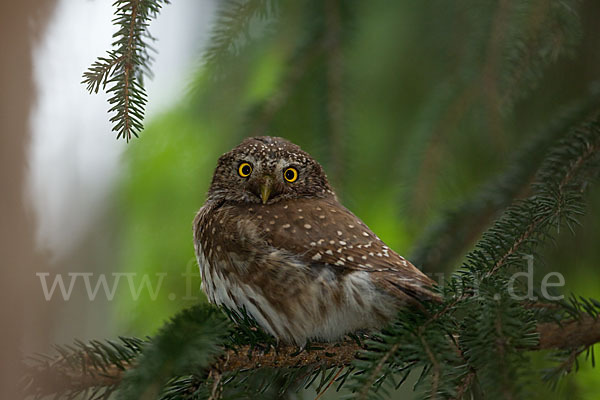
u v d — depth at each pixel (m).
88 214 13.16
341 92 10.66
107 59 7.24
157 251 11.81
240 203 10.37
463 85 10.59
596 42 11.60
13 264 6.61
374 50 12.21
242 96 11.48
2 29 6.89
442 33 10.94
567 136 9.27
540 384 8.62
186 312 6.70
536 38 9.54
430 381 6.71
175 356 6.28
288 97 10.77
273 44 11.26
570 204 8.24
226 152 10.92
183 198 11.86
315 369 8.76
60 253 12.80
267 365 8.38
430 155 10.88
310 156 10.84
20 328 6.55
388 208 12.31
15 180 6.74
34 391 6.54
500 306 6.95
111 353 6.86
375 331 9.09
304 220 9.52
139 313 11.63
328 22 10.41
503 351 6.51
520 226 8.15
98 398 6.77
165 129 11.94
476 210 10.23
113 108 7.20
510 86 10.09
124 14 7.35
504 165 10.71
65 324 12.52
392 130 12.27
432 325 7.23
